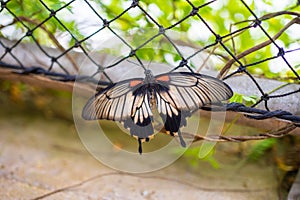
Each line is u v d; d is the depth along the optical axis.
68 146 1.00
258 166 0.91
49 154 0.97
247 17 0.81
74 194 0.86
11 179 0.88
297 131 0.76
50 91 1.08
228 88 0.67
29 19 0.82
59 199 0.84
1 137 1.02
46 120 1.12
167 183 0.90
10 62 0.86
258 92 0.76
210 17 0.84
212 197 0.86
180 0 0.83
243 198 0.86
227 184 0.89
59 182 0.89
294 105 0.75
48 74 0.82
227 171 0.91
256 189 0.87
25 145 0.99
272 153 0.89
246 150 0.92
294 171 0.85
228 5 0.82
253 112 0.71
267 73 0.80
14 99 1.10
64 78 0.81
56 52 0.86
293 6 0.77
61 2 0.78
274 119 0.73
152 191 0.88
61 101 1.11
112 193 0.87
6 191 0.85
